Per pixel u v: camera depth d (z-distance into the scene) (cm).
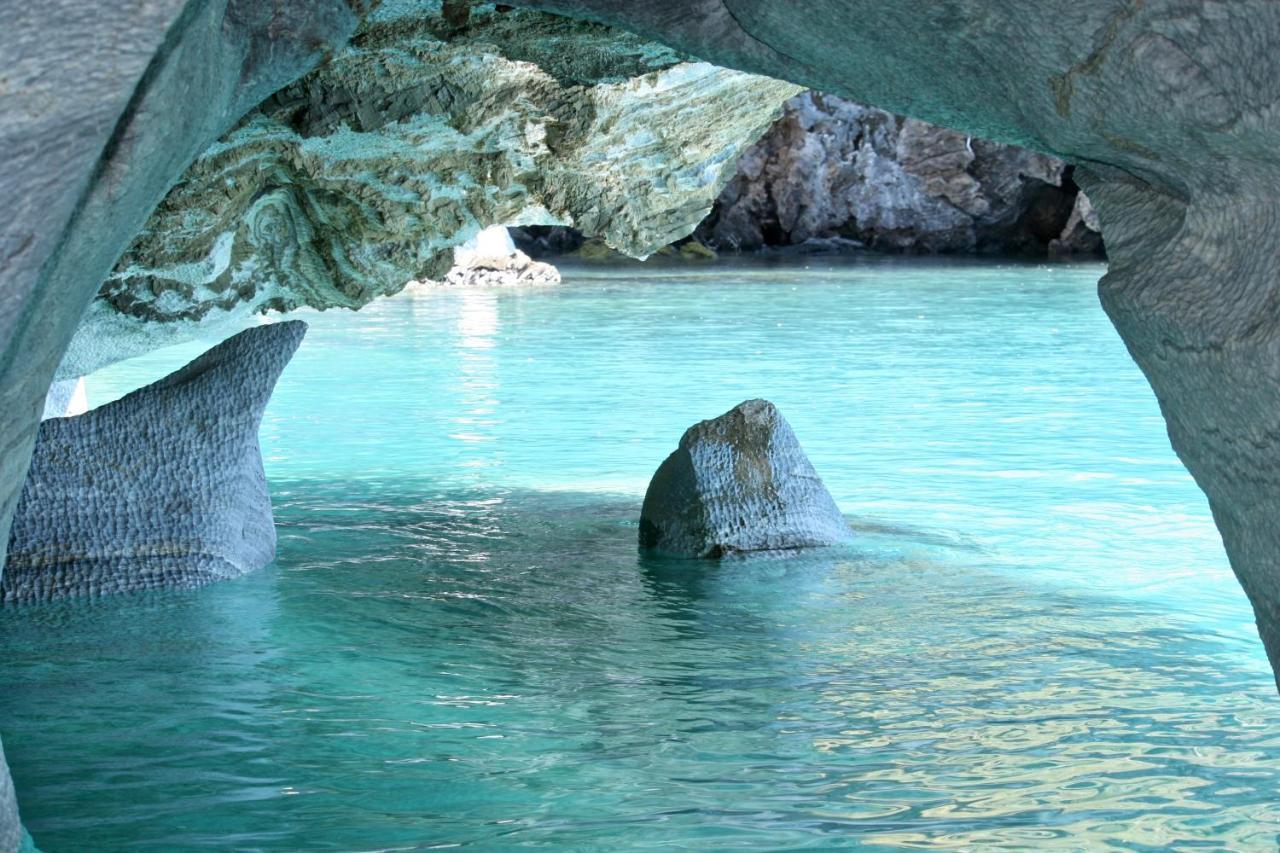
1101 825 455
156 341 866
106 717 561
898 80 401
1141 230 383
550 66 630
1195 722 550
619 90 691
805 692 590
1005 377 1523
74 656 638
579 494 992
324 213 793
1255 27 308
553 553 830
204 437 781
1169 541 848
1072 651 642
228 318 873
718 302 2347
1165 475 1038
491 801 478
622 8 431
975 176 3406
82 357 852
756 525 831
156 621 692
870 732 543
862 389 1445
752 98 762
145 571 750
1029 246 3475
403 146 714
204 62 335
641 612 710
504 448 1163
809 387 1461
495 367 1625
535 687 598
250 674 614
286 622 691
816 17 388
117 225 327
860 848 439
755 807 471
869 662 629
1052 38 347
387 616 703
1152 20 326
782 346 1792
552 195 779
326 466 1095
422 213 782
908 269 2980
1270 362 337
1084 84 352
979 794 482
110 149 301
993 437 1189
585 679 608
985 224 3447
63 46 275
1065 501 956
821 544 840
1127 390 1431
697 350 1758
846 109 3481
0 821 371
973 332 1920
